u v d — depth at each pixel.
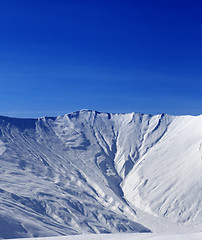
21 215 128.62
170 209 185.62
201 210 179.88
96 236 90.75
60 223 146.75
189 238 75.19
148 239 78.62
